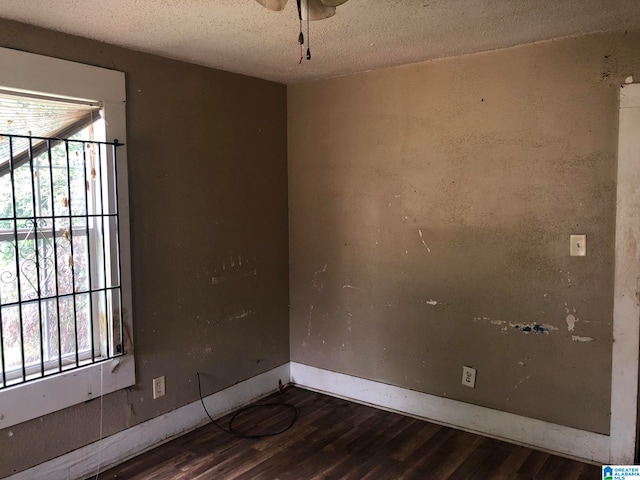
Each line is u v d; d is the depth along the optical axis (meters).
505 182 2.74
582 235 2.53
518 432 2.79
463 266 2.91
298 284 3.65
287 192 3.64
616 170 2.42
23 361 2.19
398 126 3.09
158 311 2.78
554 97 2.56
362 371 3.38
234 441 2.85
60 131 2.33
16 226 2.19
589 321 2.55
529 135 2.65
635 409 2.45
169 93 2.78
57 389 2.31
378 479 2.46
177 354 2.90
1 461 2.16
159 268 2.77
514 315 2.77
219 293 3.14
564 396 2.64
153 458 2.66
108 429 2.56
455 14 2.12
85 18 2.11
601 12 2.13
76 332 2.38
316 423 3.08
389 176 3.15
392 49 2.67
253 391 3.42
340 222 3.40
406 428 3.01
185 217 2.90
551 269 2.63
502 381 2.83
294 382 3.72
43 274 2.31
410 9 2.04
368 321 3.32
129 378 2.63
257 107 3.35
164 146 2.76
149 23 2.18
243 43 2.51
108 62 2.48
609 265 2.47
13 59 2.12
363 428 3.01
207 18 2.12
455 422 3.00
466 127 2.84
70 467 2.40
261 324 3.47
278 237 3.59
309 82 3.46
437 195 2.98
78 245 2.45
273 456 2.68
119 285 2.56
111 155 2.49
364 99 3.21
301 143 3.54
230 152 3.17
